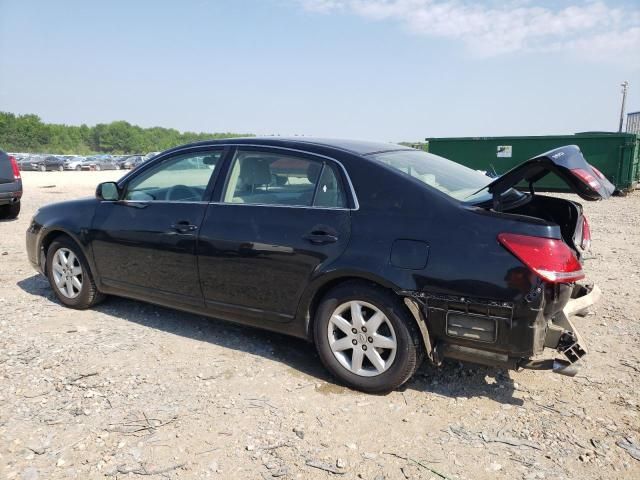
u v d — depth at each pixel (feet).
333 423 10.52
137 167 15.71
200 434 10.07
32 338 14.49
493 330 10.20
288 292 12.42
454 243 10.53
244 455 9.46
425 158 13.83
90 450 9.56
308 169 12.59
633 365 13.06
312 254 11.91
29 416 10.62
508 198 11.49
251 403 11.23
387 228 11.23
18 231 31.45
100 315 16.47
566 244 10.62
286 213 12.55
